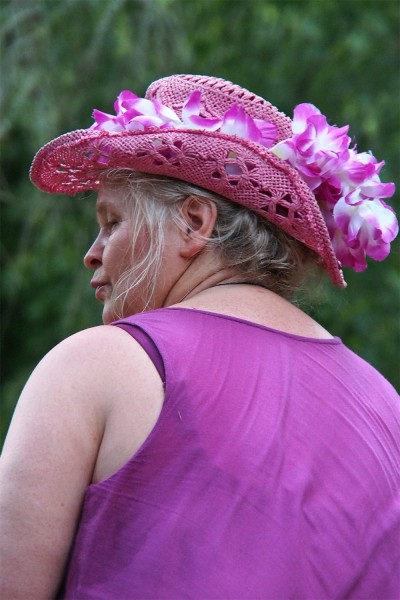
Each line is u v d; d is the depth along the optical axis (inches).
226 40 788.0
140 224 202.8
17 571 173.3
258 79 804.6
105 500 173.9
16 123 639.1
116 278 206.5
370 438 190.9
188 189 200.7
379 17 792.9
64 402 178.5
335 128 212.2
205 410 176.6
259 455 175.9
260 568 169.5
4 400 794.2
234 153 199.6
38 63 575.5
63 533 175.5
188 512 171.0
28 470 175.5
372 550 181.8
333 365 197.3
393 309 791.7
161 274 202.2
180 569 168.7
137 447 175.2
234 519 171.3
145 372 179.0
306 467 179.0
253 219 201.8
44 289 797.9
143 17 626.8
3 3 589.6
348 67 800.3
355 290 791.7
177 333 184.2
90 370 180.5
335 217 212.5
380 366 796.0
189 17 757.9
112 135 202.5
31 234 764.0
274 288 207.3
